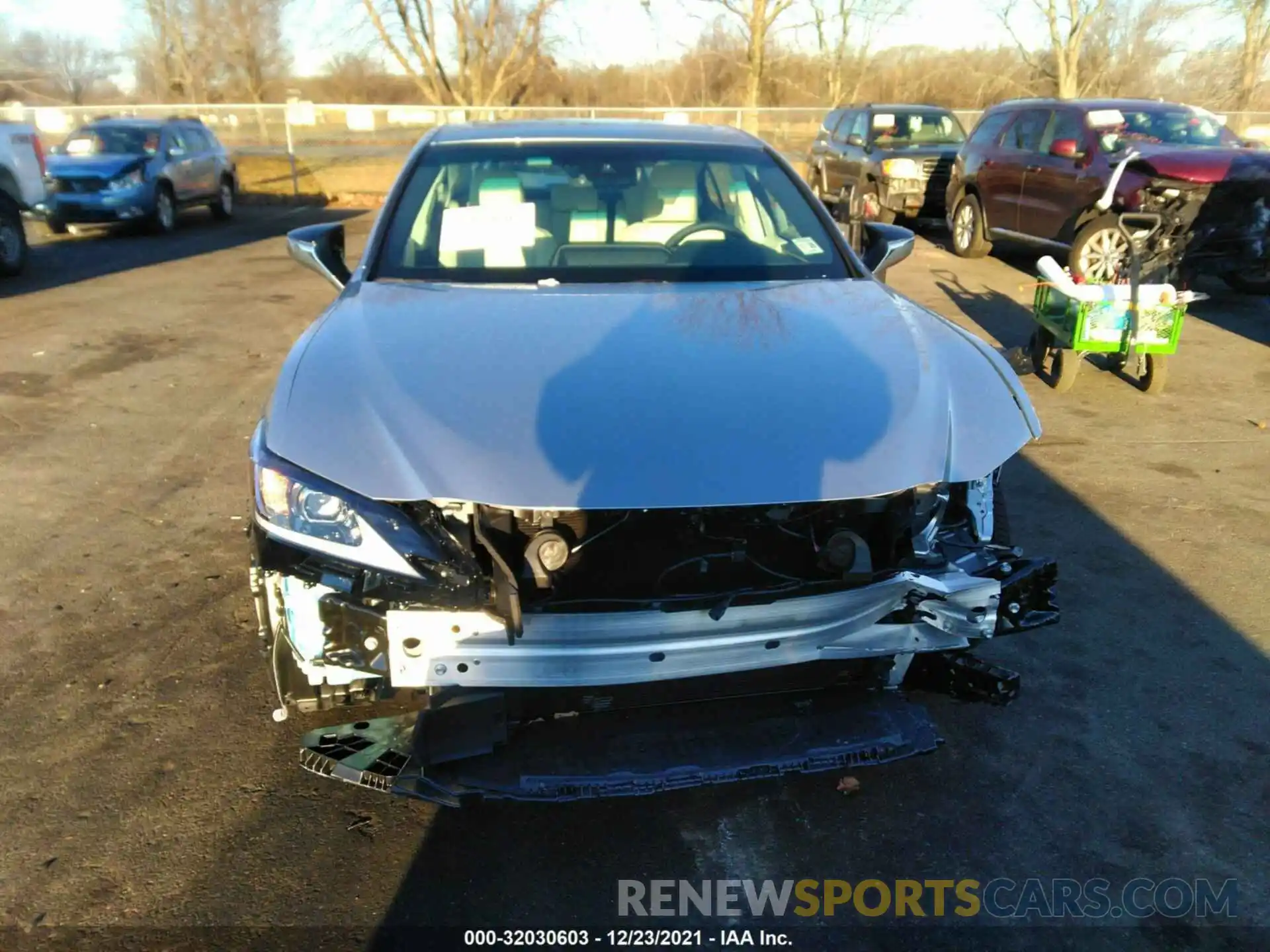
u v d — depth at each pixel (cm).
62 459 529
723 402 246
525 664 226
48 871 247
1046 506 486
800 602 234
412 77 3475
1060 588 402
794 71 3903
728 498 223
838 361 270
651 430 236
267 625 256
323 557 229
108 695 320
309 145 2367
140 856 253
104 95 5366
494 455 229
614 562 242
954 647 251
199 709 314
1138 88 3359
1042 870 256
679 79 4091
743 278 341
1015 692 261
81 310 916
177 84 4984
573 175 379
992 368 289
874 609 241
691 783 240
